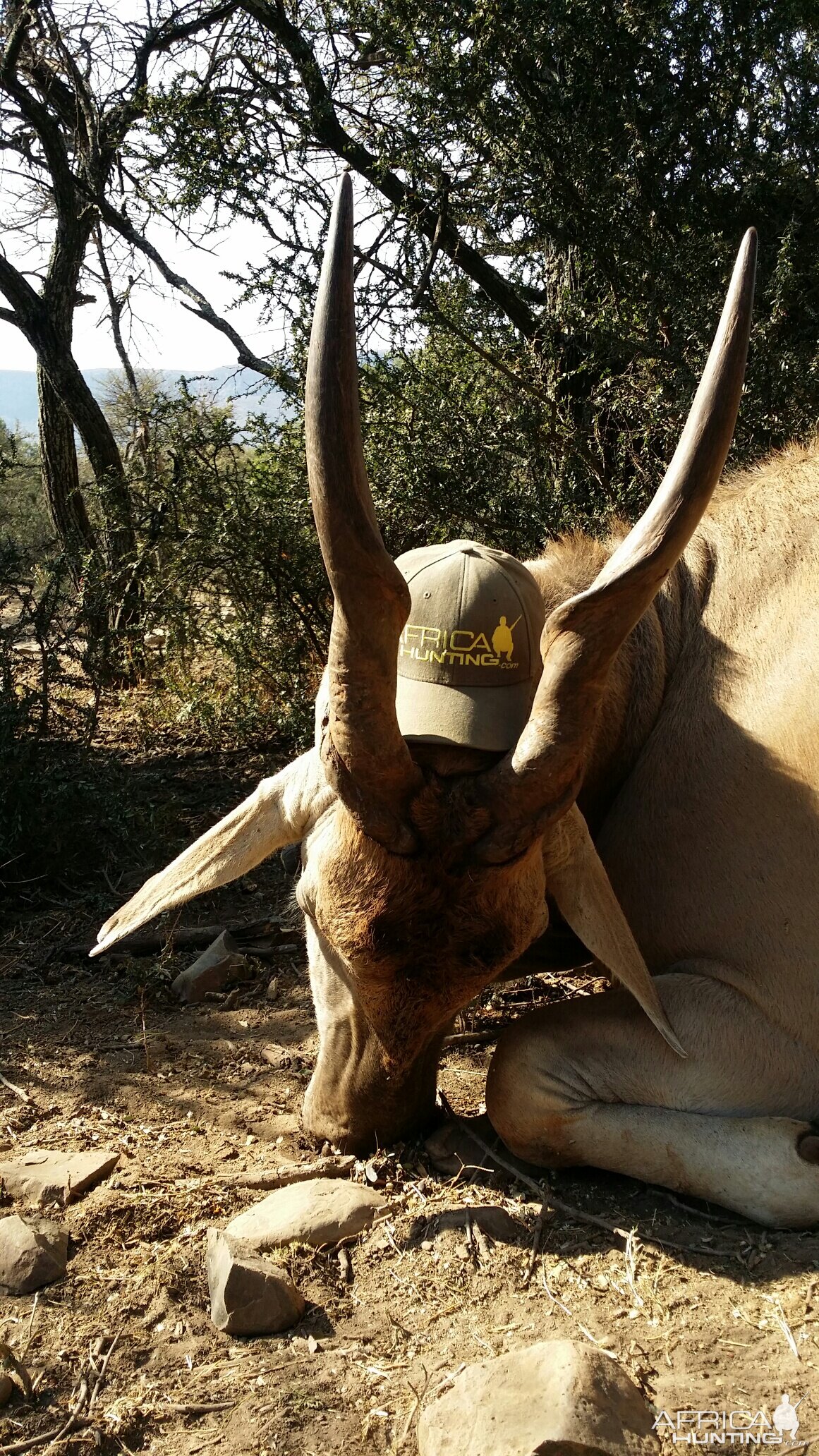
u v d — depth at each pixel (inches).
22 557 254.5
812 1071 123.8
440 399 255.8
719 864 130.0
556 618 96.7
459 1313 108.7
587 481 247.9
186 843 218.2
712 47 255.6
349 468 86.1
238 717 274.1
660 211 254.1
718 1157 119.9
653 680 143.0
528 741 98.3
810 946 124.0
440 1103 139.4
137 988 172.2
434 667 105.7
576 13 241.3
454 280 275.9
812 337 248.4
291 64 275.1
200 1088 147.4
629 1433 91.2
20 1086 148.2
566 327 256.7
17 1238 113.6
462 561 109.5
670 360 235.8
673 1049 121.5
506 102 252.1
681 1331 106.0
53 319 369.7
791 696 133.0
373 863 102.7
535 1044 127.3
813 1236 118.7
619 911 120.3
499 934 105.3
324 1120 129.6
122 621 293.0
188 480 277.6
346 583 90.0
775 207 265.1
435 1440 91.3
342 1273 113.7
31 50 370.9
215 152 267.3
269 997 170.9
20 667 240.4
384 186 271.4
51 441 385.4
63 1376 102.3
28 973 178.1
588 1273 113.7
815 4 255.0
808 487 147.3
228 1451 94.6
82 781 219.0
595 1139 124.3
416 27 249.1
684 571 149.6
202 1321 108.3
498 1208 120.3
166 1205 122.3
